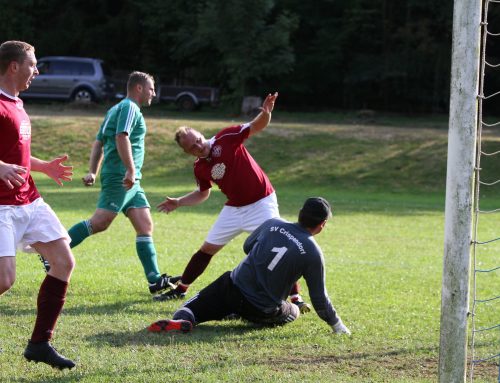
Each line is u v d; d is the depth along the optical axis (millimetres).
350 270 18453
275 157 48312
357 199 39406
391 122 65375
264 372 9484
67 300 13570
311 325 12266
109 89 68938
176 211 31078
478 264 20469
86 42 80438
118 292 14492
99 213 14484
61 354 10062
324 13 77125
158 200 35031
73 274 16297
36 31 81250
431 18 75000
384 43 75750
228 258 19734
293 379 9195
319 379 9242
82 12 83000
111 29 81062
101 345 10570
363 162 47188
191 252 20766
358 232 27047
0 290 9070
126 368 9523
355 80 74500
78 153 48812
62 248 9523
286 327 12062
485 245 24625
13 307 12781
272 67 68688
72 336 11031
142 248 14555
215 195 38094
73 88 67312
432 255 22031
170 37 78562
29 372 9328
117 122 14094
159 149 49281
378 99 77062
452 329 8172
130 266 17688
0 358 9859
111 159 14414
